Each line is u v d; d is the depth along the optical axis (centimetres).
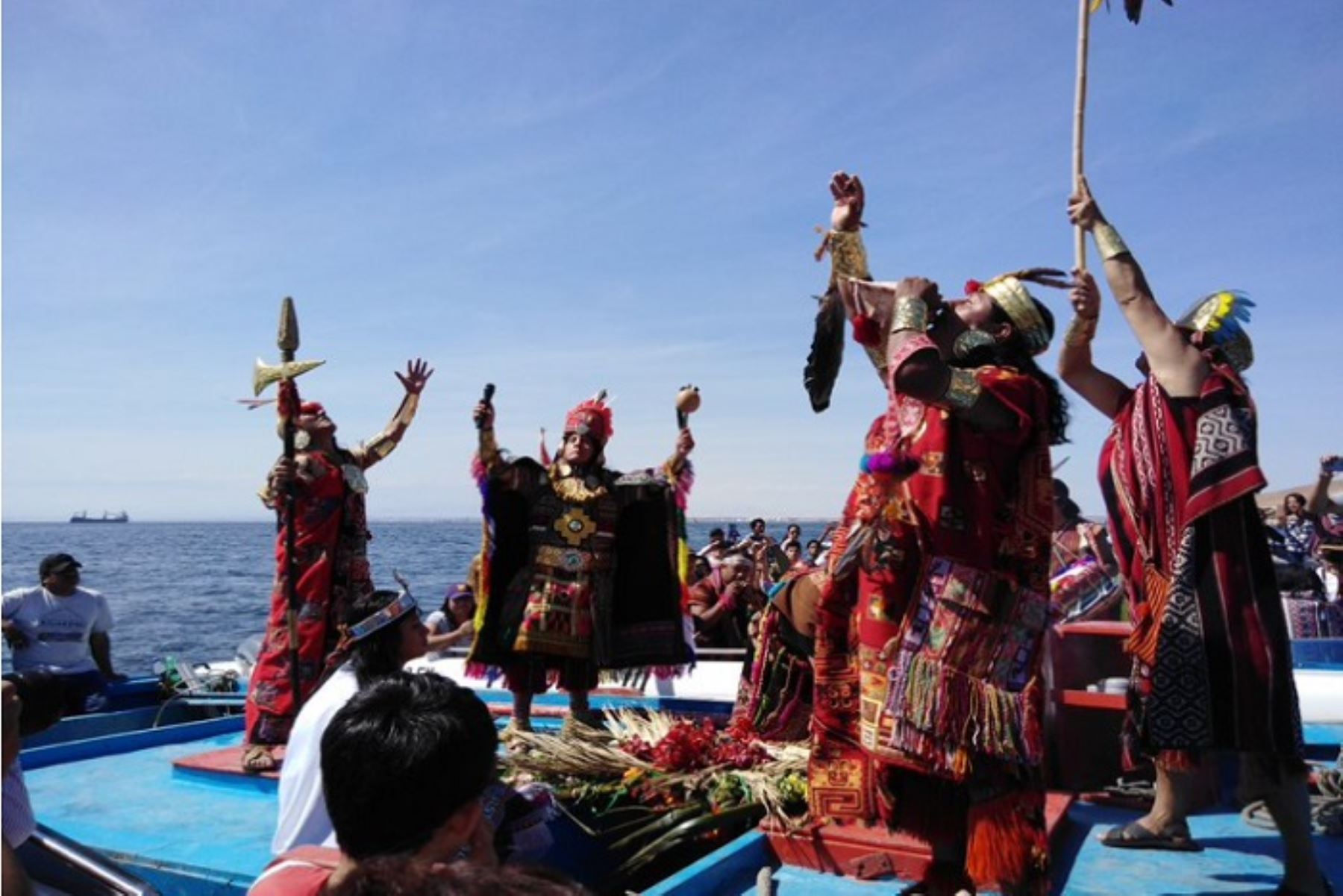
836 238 361
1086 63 368
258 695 586
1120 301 359
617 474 645
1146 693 342
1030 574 314
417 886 132
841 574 339
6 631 862
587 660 616
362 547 628
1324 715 601
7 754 346
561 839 454
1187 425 345
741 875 388
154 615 3584
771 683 542
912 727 300
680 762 480
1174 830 404
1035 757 305
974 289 345
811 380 377
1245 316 361
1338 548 1006
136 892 335
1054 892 364
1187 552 337
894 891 372
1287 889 338
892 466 305
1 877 319
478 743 207
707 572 1166
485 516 609
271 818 505
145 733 691
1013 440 312
